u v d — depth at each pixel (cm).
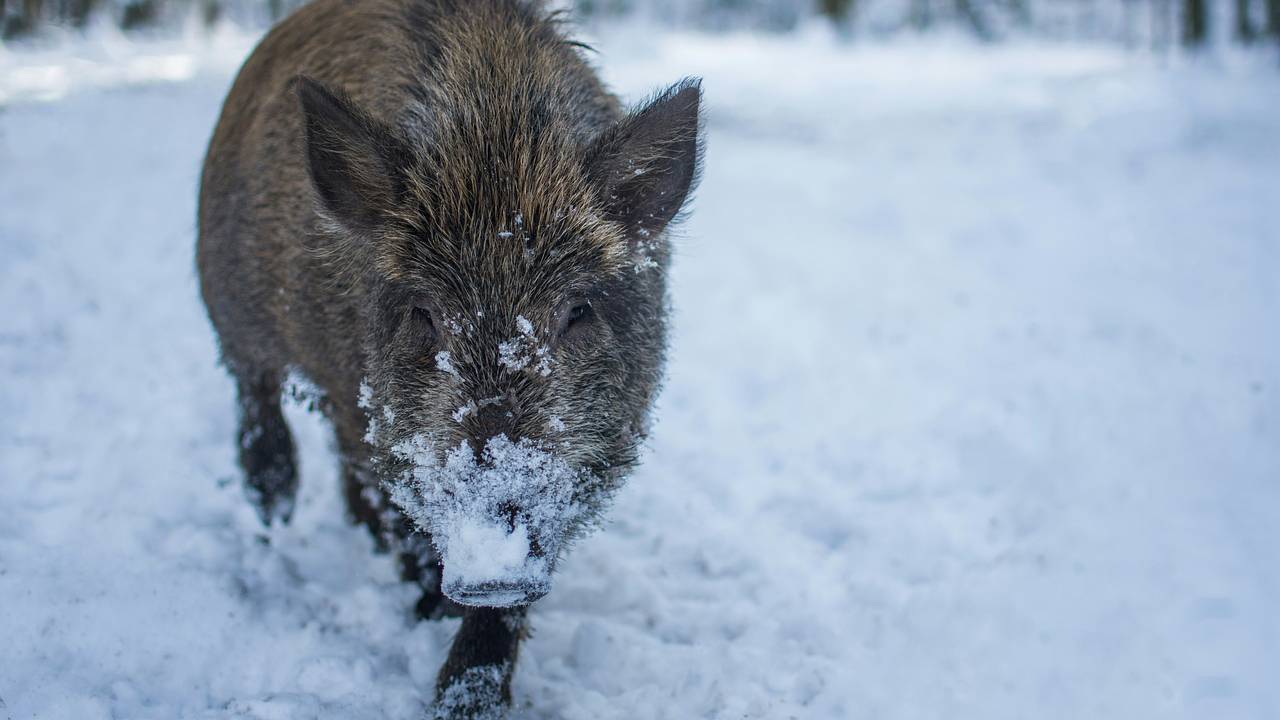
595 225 133
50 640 155
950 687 168
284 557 182
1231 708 166
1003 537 207
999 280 382
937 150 675
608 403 136
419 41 155
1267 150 670
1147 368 295
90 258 321
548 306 129
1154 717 164
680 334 316
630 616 181
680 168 139
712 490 221
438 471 125
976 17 1645
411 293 131
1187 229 464
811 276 380
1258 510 217
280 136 165
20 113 557
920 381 285
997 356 304
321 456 220
